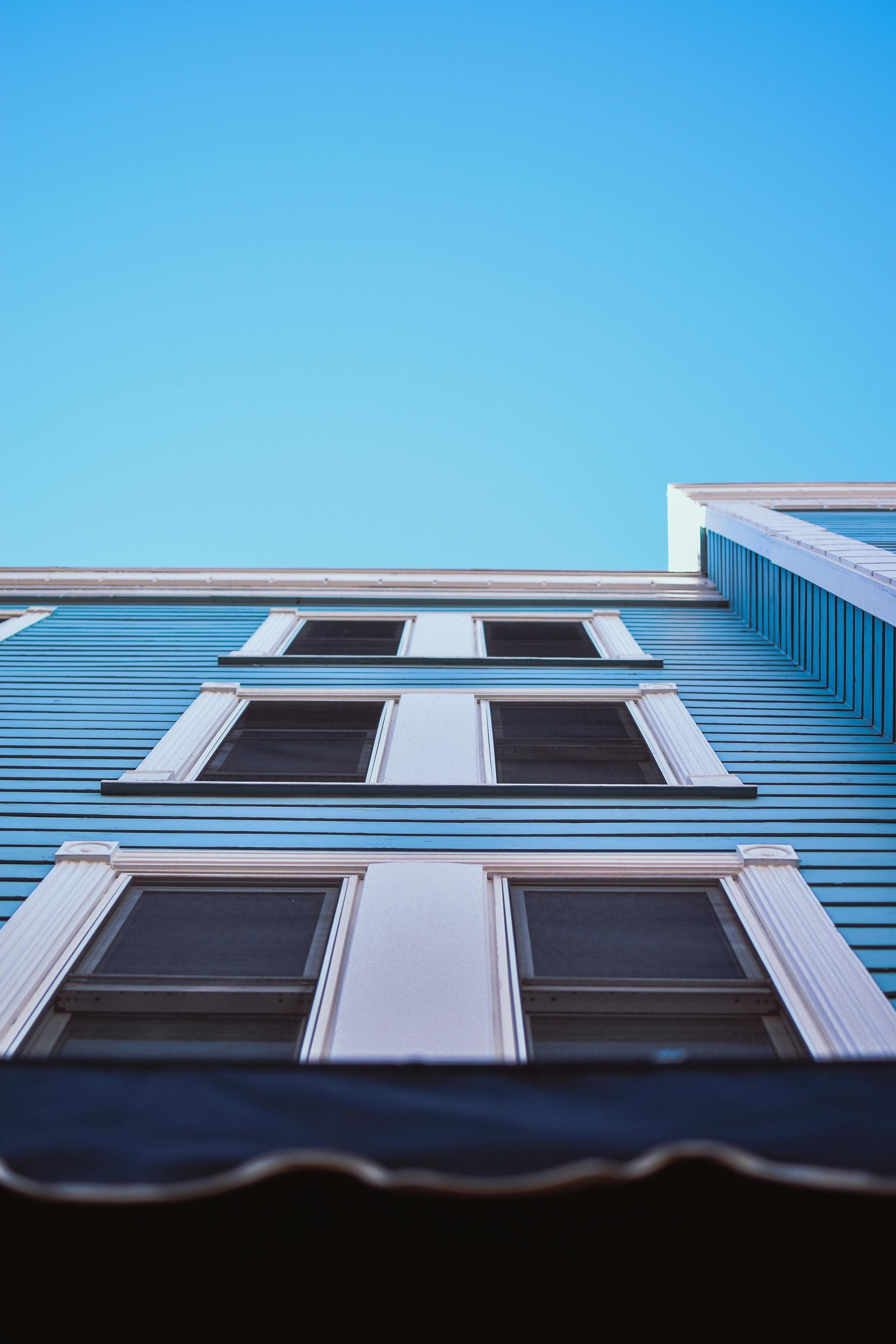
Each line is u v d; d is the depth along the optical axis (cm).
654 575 1195
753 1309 224
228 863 519
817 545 849
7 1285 222
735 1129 213
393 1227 221
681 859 529
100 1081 237
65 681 857
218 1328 221
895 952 453
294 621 1053
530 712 781
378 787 612
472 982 413
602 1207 222
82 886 495
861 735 728
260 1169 198
